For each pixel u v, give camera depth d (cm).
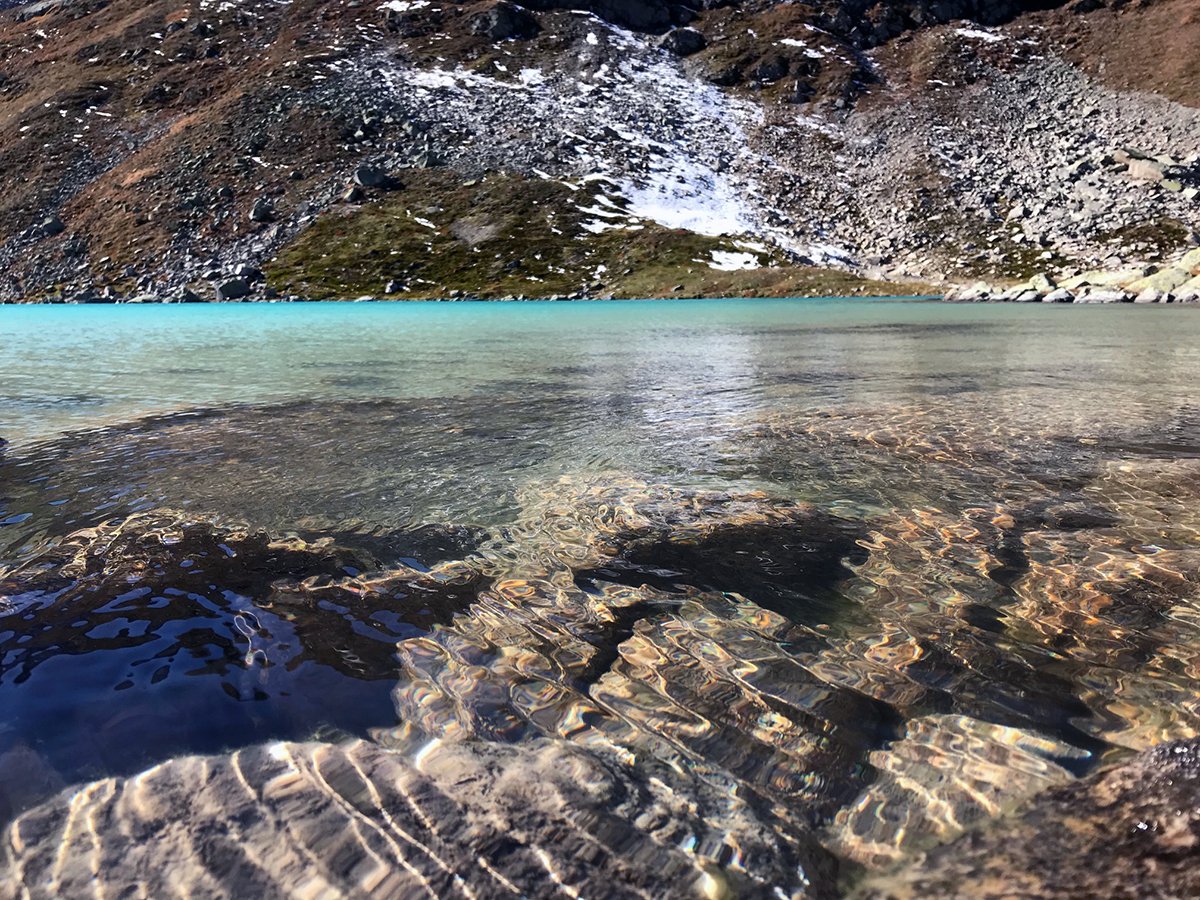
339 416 960
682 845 223
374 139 9194
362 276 7062
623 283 6738
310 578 440
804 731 286
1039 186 8400
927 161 9212
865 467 686
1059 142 9238
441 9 12044
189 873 211
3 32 13088
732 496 600
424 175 8700
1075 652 345
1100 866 197
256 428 886
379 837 224
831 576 441
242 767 261
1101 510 554
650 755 271
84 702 304
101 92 10406
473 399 1092
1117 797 227
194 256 7575
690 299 6288
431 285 6844
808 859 217
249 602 406
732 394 1117
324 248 7581
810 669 335
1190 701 301
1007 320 2919
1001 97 10544
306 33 11338
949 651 349
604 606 404
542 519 547
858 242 7956
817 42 11956
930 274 6981
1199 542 484
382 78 10312
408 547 493
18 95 10806
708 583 434
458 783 252
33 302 6944
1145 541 487
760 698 310
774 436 821
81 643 357
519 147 9181
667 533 517
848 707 303
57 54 11712
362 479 658
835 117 10450
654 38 12369
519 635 370
